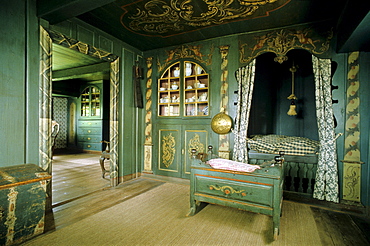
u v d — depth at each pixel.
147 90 4.80
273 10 3.01
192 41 4.26
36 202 2.15
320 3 2.80
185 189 3.86
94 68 5.82
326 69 3.17
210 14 3.18
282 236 2.25
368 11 1.85
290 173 3.40
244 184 2.46
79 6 2.50
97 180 4.38
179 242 2.10
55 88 7.88
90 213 2.76
